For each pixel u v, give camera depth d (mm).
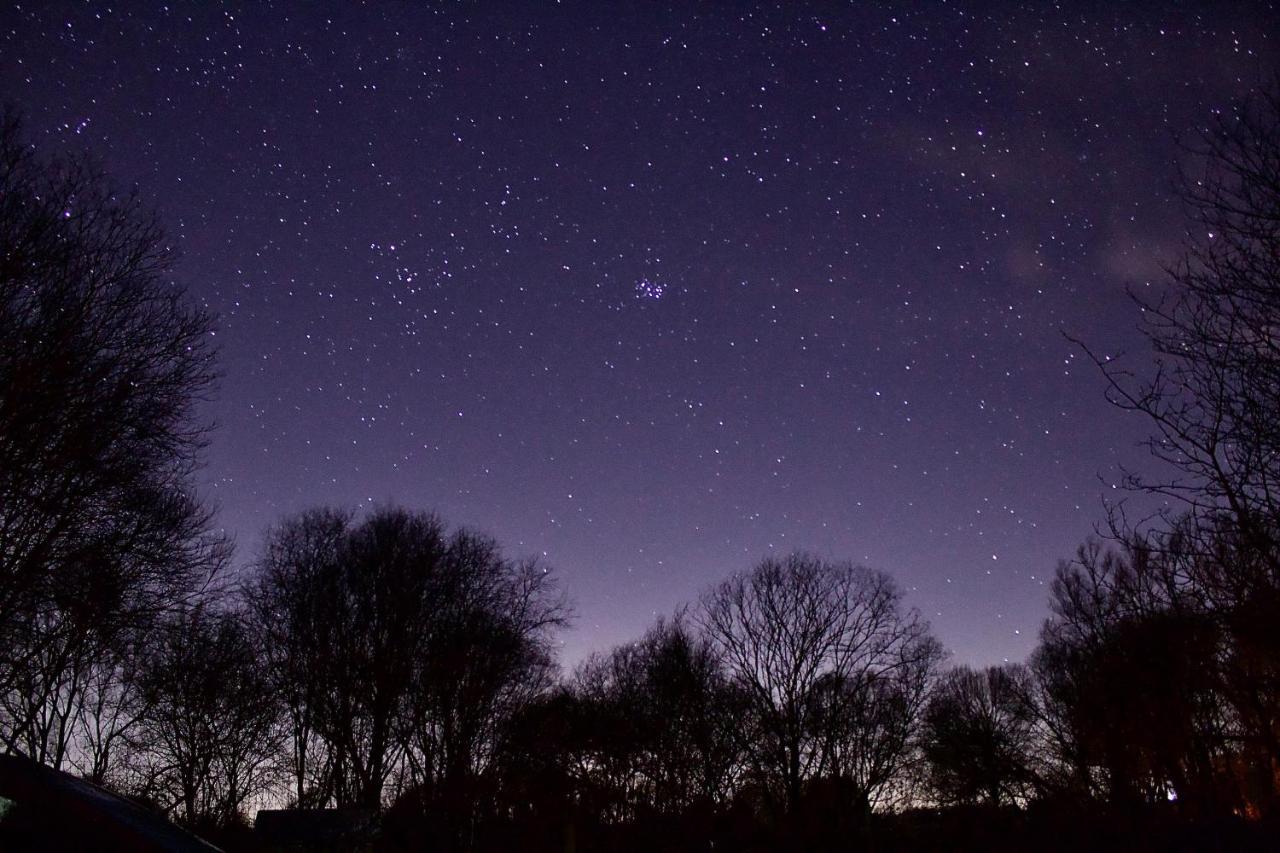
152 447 16688
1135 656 11586
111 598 16672
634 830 43812
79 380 15328
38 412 14773
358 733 37938
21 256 14945
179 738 29047
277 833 28281
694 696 47375
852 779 44625
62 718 24812
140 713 26484
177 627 19234
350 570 39656
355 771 37094
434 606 40250
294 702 36219
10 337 14797
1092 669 13375
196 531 18875
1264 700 9812
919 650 45688
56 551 15719
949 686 42969
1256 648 8914
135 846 5266
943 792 23625
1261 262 8086
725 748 46719
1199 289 8227
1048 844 15000
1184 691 11266
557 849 39719
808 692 46594
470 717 39375
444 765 38969
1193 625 9695
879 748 44125
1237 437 7961
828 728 45438
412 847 36625
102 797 5820
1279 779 11695
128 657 19312
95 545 16219
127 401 15977
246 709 31938
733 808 46000
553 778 41031
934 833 26250
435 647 39406
